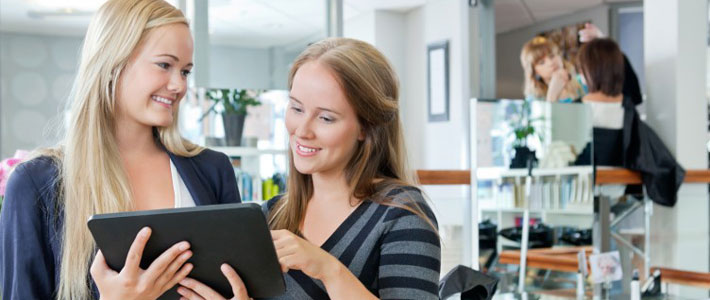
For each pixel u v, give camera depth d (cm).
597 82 384
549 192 357
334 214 129
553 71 506
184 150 151
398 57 755
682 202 395
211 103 320
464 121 358
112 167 136
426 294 115
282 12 350
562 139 362
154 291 108
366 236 122
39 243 130
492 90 424
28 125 838
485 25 422
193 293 113
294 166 134
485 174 336
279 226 135
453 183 327
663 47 418
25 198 130
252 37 345
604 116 384
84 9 717
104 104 137
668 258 391
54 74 845
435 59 688
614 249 377
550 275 353
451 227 330
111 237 106
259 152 328
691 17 415
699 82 417
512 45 830
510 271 342
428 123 702
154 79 135
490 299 168
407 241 118
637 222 388
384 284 118
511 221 343
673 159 391
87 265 132
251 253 106
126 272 106
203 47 332
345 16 787
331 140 121
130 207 137
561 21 753
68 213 133
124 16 135
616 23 694
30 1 684
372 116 124
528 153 350
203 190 149
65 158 135
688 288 346
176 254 106
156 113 137
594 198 375
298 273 124
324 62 121
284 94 332
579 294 349
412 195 125
